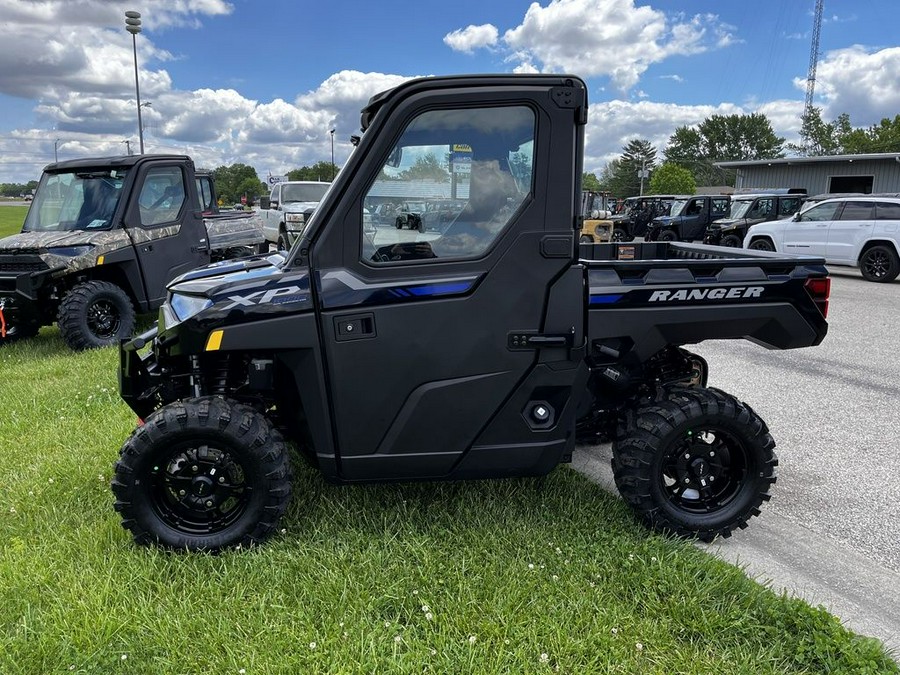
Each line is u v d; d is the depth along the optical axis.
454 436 2.98
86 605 2.62
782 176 34.19
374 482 3.06
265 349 2.84
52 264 7.18
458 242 2.87
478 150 2.82
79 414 5.02
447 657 2.35
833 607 2.80
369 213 2.82
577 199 2.89
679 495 3.28
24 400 5.37
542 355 2.95
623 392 3.56
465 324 2.88
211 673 2.30
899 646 2.54
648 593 2.73
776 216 20.55
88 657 2.37
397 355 2.87
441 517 3.31
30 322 7.55
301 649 2.39
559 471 3.87
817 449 4.57
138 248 7.91
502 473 3.10
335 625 2.51
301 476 3.70
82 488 3.68
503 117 2.79
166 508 3.06
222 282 2.97
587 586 2.77
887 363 6.98
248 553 2.98
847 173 31.91
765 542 3.35
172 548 2.98
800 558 3.20
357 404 2.90
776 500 3.83
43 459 4.10
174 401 3.31
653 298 3.06
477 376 2.93
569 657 2.38
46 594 2.72
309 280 2.85
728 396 3.18
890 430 4.94
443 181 2.83
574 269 2.92
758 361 7.11
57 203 8.10
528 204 2.84
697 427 3.13
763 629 2.54
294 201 16.30
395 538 3.09
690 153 119.19
